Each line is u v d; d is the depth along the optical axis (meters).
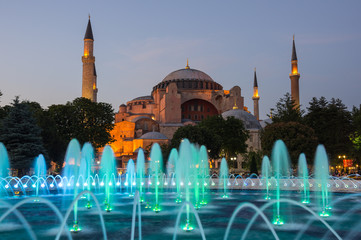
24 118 46.72
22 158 43.88
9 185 36.03
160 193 33.91
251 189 36.00
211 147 66.75
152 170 66.38
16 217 19.91
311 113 68.69
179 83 130.62
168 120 112.00
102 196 31.19
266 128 63.00
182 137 66.19
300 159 56.06
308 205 24.81
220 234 15.50
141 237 14.95
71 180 44.47
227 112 105.94
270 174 57.91
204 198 29.50
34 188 33.44
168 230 16.30
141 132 110.75
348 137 65.75
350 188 31.70
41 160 46.69
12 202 26.44
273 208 23.58
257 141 100.12
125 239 14.62
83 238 14.83
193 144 64.31
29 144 45.03
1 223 18.12
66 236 15.16
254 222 18.31
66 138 63.97
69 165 58.09
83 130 65.69
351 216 20.19
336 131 65.44
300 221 18.62
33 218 19.56
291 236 15.12
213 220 19.02
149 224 17.73
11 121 45.81
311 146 56.31
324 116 66.88
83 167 45.03
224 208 23.50
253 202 26.72
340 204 25.09
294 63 102.94
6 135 44.62
